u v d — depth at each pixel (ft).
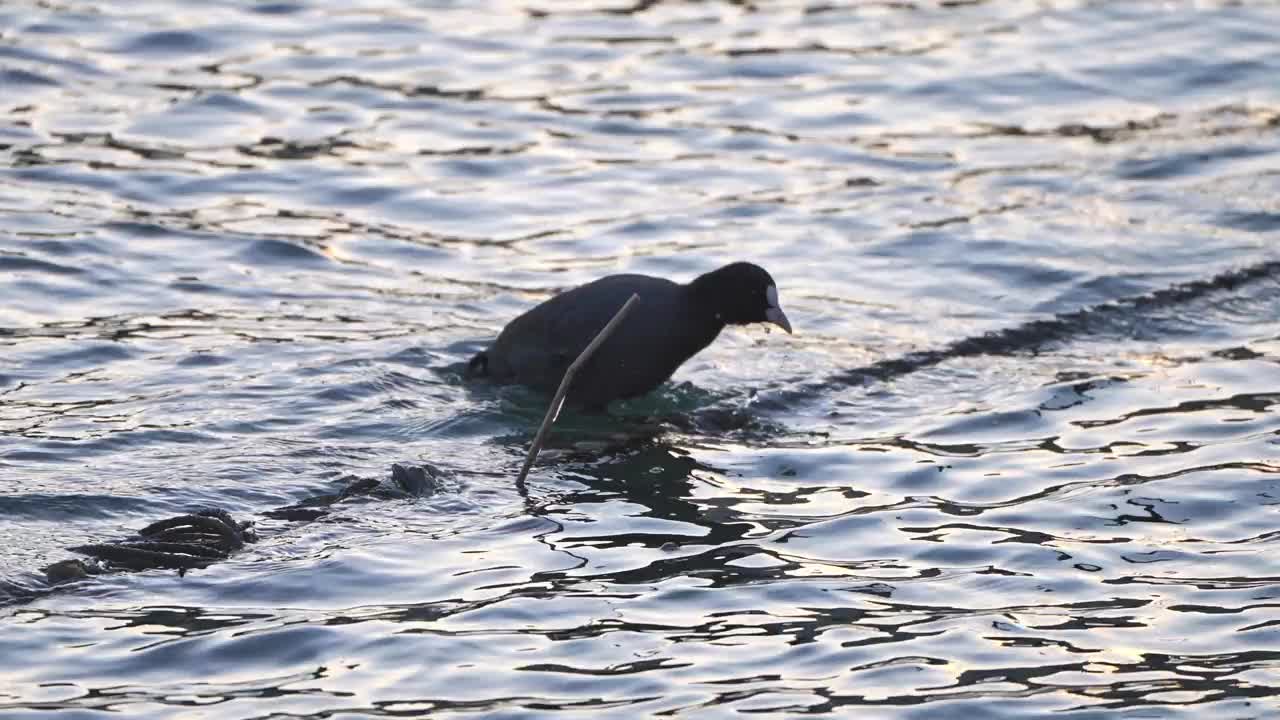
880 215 80.84
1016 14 108.88
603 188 83.46
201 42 99.71
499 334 65.77
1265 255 77.00
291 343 66.33
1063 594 46.39
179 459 55.42
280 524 50.72
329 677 41.27
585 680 41.27
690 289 62.28
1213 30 105.91
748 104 94.17
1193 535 50.21
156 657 42.11
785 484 55.16
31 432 56.95
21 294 69.36
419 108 92.17
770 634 43.93
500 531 50.85
